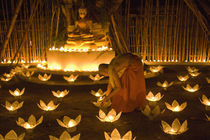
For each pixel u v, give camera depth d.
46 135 3.35
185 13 8.93
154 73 7.25
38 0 8.12
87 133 3.40
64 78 6.21
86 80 6.36
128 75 4.11
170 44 9.30
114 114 3.71
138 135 3.31
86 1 7.93
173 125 3.20
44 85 6.27
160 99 4.96
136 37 9.39
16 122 3.61
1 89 5.96
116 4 7.94
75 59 7.21
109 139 2.87
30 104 4.78
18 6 8.12
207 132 3.35
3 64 9.33
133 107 4.19
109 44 8.90
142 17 9.30
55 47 8.40
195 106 4.49
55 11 8.05
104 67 4.06
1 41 9.59
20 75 7.13
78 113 4.23
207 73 7.51
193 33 9.12
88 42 7.52
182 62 9.14
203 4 9.76
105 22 7.89
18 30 9.37
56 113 4.26
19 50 8.12
